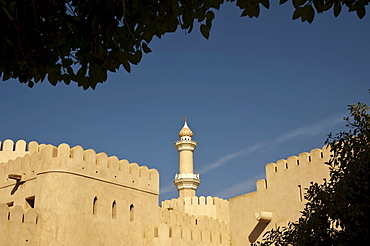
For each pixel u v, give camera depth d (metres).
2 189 29.48
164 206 44.09
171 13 8.95
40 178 27.42
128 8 9.04
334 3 8.20
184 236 31.00
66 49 9.26
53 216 26.45
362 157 13.96
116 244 28.64
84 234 27.19
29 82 9.92
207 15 8.89
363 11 8.42
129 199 30.20
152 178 32.12
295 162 33.25
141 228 30.41
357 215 13.70
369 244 13.69
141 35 9.32
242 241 34.97
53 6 8.81
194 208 42.47
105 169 29.36
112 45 9.39
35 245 25.84
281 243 16.19
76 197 27.39
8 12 8.23
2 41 8.91
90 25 9.06
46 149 27.77
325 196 14.91
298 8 8.06
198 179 49.28
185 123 51.09
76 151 28.09
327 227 14.93
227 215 43.16
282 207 33.16
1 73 9.47
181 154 49.84
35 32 9.06
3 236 24.28
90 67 9.53
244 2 8.46
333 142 15.38
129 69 9.45
